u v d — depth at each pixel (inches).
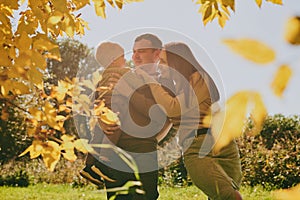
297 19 26.1
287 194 31.4
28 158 508.1
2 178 443.2
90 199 294.5
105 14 105.0
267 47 26.8
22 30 83.3
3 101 80.0
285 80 27.4
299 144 360.8
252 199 270.1
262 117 30.1
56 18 80.4
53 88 86.4
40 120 79.6
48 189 389.4
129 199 134.3
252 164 349.7
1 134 333.4
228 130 31.6
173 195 302.2
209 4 68.4
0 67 78.1
